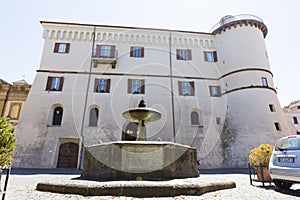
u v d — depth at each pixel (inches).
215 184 194.5
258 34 900.0
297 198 162.9
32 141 673.0
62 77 791.1
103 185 168.2
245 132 730.2
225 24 917.8
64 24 884.0
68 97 757.3
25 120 705.0
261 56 855.7
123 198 154.7
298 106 1209.4
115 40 892.6
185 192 169.0
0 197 154.6
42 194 169.6
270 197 166.1
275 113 760.3
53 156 653.3
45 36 861.2
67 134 689.0
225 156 751.1
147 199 153.5
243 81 812.6
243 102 780.0
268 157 272.1
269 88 804.6
